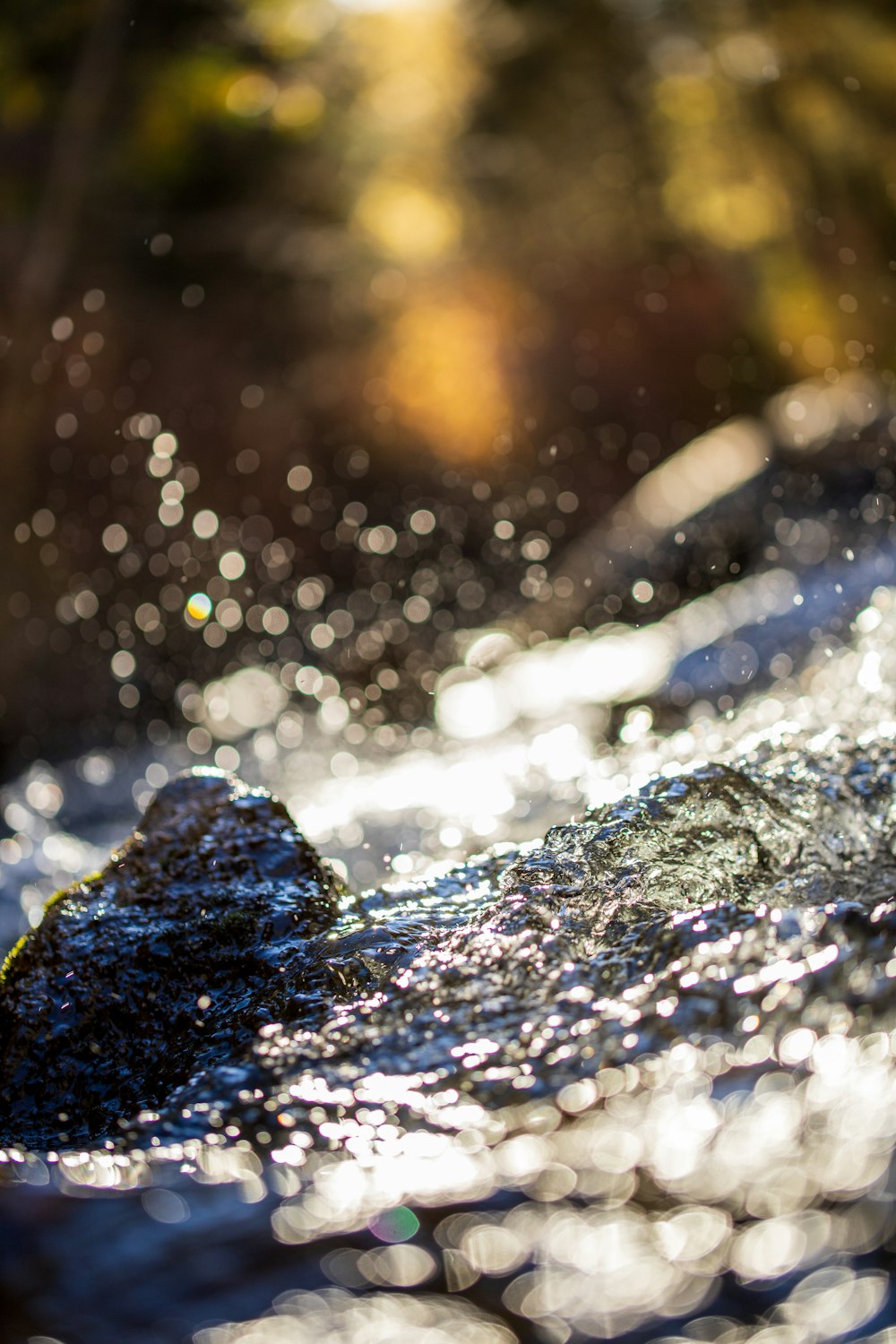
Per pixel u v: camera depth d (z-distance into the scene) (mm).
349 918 2266
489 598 12805
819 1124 1207
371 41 14312
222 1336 1052
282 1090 1499
